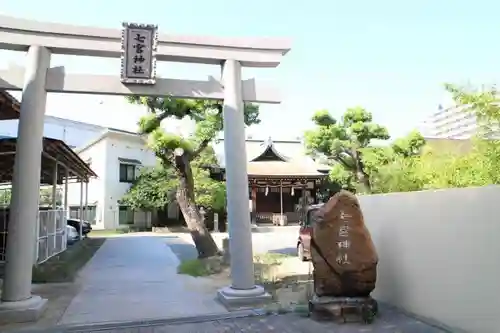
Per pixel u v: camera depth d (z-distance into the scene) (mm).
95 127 36344
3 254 11562
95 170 30109
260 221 31859
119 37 7230
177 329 5852
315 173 31234
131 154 31938
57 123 34031
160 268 11578
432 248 5879
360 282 6066
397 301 6641
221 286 8852
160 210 30266
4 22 6711
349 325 5809
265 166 32469
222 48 7707
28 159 6570
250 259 7398
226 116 7676
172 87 7500
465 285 5227
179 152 12336
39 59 6844
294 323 5996
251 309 6758
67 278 9805
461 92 7586
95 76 7156
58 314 6539
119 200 29719
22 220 6445
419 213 6188
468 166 7777
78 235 20359
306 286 8727
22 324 5988
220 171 30297
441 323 5621
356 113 19500
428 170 9070
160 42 7391
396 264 6707
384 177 11062
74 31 7031
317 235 6293
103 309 6863
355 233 6207
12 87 6801
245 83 7891
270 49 7895
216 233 26438
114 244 18812
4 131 26312
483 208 4988
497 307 4711
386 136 19219
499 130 7184
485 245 4938
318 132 19469
